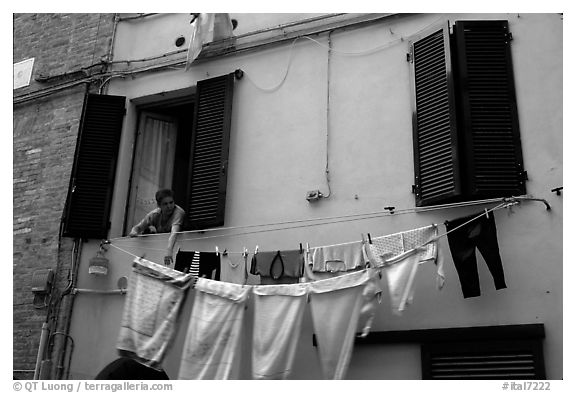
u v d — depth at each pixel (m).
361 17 8.16
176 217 8.14
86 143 8.98
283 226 7.65
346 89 7.94
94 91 9.48
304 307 6.67
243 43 8.78
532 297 6.35
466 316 6.54
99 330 8.00
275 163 8.00
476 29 7.41
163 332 7.00
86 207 8.64
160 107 9.43
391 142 7.47
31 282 8.54
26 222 9.02
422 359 6.54
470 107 7.09
